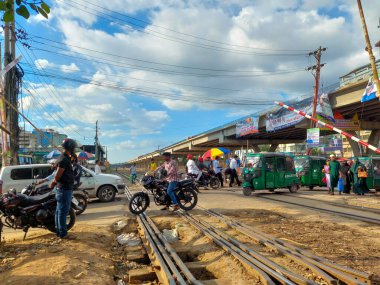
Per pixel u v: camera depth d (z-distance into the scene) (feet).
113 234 27.68
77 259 19.10
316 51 96.48
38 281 15.74
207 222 30.53
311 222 30.50
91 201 51.75
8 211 23.95
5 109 45.62
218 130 171.42
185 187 37.04
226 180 85.56
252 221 31.04
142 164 489.26
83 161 100.32
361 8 35.42
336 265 17.15
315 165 69.51
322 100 95.61
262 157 55.72
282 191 61.36
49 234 25.73
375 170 63.05
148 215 35.58
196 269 18.76
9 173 46.01
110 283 17.04
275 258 19.35
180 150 271.90
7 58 49.32
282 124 106.01
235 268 18.13
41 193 33.37
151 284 17.48
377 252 20.53
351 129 103.30
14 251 21.27
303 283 15.07
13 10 12.80
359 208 39.37
